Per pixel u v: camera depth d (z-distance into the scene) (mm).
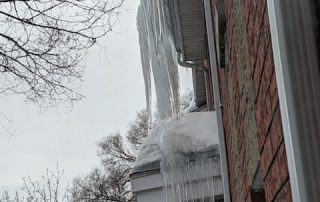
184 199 7055
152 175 7750
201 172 6953
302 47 1290
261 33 1906
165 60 8383
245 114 2996
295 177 1278
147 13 8406
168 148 7117
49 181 21016
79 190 34094
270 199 2061
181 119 7328
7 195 18891
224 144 5910
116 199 35438
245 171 3447
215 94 6070
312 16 1296
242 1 2611
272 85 1708
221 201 7277
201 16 8039
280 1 1324
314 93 1263
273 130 1779
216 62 6152
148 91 8734
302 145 1253
